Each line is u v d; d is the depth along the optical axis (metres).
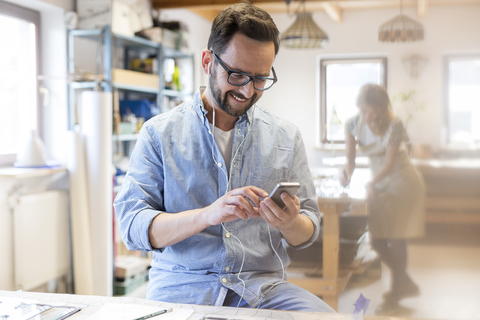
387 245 2.36
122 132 2.78
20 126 2.56
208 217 0.97
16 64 2.52
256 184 1.15
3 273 2.21
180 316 0.84
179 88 3.61
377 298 2.31
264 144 1.17
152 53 3.43
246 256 1.10
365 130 2.42
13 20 2.48
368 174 2.46
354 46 4.33
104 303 0.92
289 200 0.91
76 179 2.40
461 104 3.53
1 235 2.20
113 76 2.61
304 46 3.20
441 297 2.33
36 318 0.82
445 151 3.10
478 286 2.41
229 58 0.99
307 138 4.54
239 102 1.05
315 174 2.81
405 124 3.45
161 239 1.03
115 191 2.62
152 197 1.12
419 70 3.73
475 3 3.59
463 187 2.76
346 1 3.59
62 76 2.62
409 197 2.37
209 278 1.08
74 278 2.46
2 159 2.37
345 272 2.31
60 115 2.65
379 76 4.15
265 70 1.00
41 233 2.34
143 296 2.60
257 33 0.97
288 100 4.59
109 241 2.47
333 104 4.41
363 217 2.38
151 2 3.51
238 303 1.05
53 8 2.57
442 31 3.67
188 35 3.65
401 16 3.49
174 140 1.13
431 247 2.61
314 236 1.13
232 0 3.45
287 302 1.02
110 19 2.57
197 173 1.12
